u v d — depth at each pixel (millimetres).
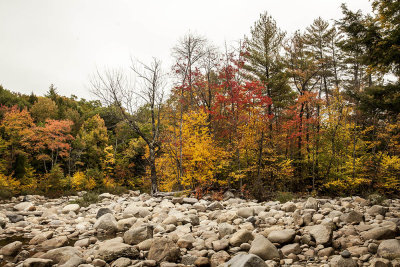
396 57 7766
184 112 16922
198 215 10289
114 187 24688
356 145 18516
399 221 7168
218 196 14117
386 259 4770
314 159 17594
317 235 6234
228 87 15531
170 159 16203
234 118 15094
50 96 49906
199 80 16844
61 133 29422
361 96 8945
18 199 17328
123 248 5887
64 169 34281
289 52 19844
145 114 16797
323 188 17781
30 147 28469
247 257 4422
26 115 29047
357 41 8266
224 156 15188
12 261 6000
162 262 5539
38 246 7070
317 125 17281
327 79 26703
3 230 8547
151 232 7254
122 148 36906
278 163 16859
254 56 20172
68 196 19781
